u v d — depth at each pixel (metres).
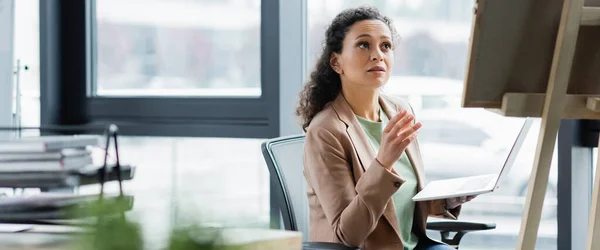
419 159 2.37
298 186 2.34
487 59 1.72
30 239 1.23
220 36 3.40
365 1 3.19
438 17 3.11
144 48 3.55
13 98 3.55
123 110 3.57
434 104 3.15
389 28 2.33
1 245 1.18
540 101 1.74
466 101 1.75
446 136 3.15
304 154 2.22
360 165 2.15
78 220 0.82
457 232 2.50
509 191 3.11
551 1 1.69
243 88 3.38
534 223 1.76
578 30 1.70
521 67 1.73
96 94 3.65
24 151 1.69
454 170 3.15
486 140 3.10
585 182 2.94
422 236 2.34
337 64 2.29
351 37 2.24
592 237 1.81
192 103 3.43
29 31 3.60
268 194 3.33
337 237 2.09
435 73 3.13
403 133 2.01
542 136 1.73
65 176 1.69
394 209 2.17
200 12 3.44
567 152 2.90
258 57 3.34
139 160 3.55
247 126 3.33
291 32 3.22
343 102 2.28
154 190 3.34
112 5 3.60
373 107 2.32
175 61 3.50
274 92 3.26
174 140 3.48
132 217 0.80
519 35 1.71
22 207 1.55
